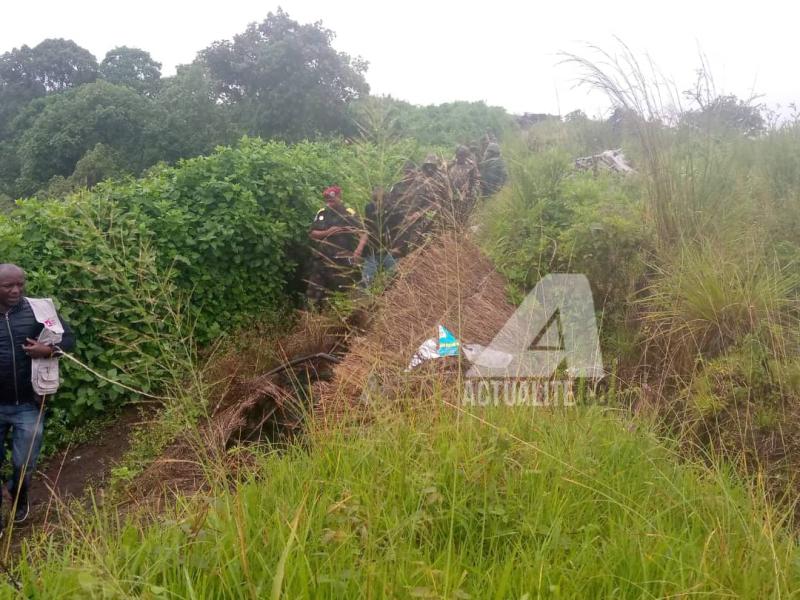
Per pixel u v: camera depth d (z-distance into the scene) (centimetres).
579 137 1242
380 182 666
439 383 397
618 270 566
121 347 661
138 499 415
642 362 498
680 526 308
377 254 702
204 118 3111
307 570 248
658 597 252
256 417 484
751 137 786
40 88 4934
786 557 266
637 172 726
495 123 2541
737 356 450
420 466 328
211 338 801
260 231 874
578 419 380
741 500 328
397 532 274
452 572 258
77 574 246
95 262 668
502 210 713
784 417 405
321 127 3044
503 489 314
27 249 670
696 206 576
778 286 493
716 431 417
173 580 257
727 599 244
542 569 252
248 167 928
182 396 423
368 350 479
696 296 488
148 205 810
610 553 274
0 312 502
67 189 2641
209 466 374
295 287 960
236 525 269
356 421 392
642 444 373
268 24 3256
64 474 599
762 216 601
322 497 308
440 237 627
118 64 5112
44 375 503
